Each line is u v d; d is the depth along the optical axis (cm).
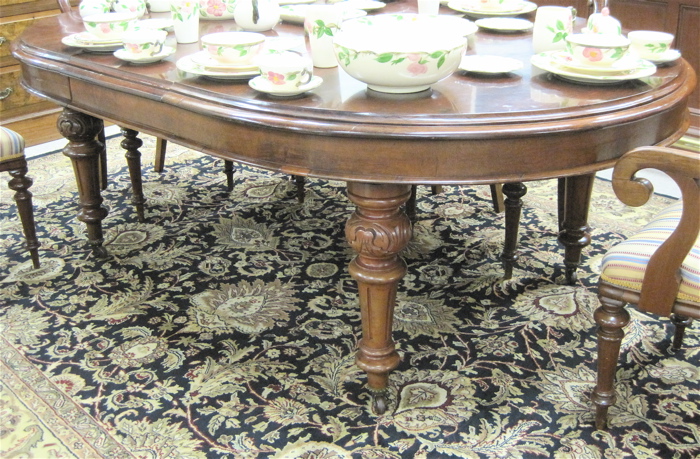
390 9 254
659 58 179
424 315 218
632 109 148
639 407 177
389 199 150
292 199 304
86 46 203
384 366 171
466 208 294
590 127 141
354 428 172
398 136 138
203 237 270
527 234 269
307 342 206
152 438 169
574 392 183
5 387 188
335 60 185
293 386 187
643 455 161
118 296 231
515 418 174
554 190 309
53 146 370
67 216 289
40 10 385
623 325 157
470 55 190
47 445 168
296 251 259
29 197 236
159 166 330
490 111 142
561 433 169
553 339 205
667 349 199
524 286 234
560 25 188
